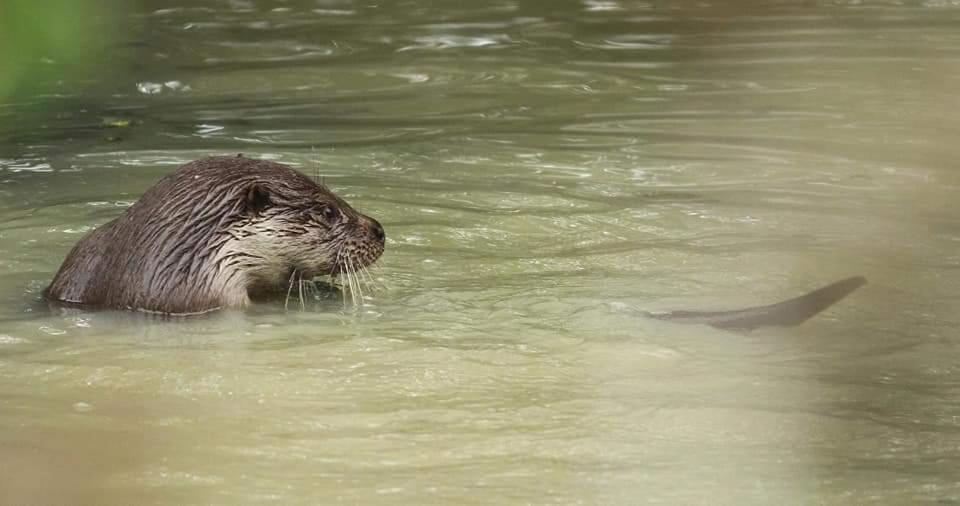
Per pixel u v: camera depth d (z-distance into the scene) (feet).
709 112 101.24
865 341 53.93
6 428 44.37
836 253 67.21
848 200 77.77
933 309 58.13
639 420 45.16
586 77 114.21
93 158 88.74
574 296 60.49
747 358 51.88
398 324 56.85
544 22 138.10
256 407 46.57
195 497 38.29
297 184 61.98
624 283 62.75
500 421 45.11
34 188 80.94
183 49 126.11
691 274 64.03
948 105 101.86
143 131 96.94
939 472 40.29
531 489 39.11
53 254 67.87
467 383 49.08
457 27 135.74
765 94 106.73
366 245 62.95
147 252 59.16
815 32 131.23
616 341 53.98
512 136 94.94
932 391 48.19
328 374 50.24
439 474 40.34
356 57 123.03
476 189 81.00
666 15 141.18
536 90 109.50
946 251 67.41
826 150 89.51
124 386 48.93
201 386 48.91
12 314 58.29
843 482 39.42
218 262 59.47
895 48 123.03
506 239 70.74
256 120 100.53
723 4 144.25
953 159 86.99
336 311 59.52
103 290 59.67
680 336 54.60
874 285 61.82
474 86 111.34
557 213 75.61
